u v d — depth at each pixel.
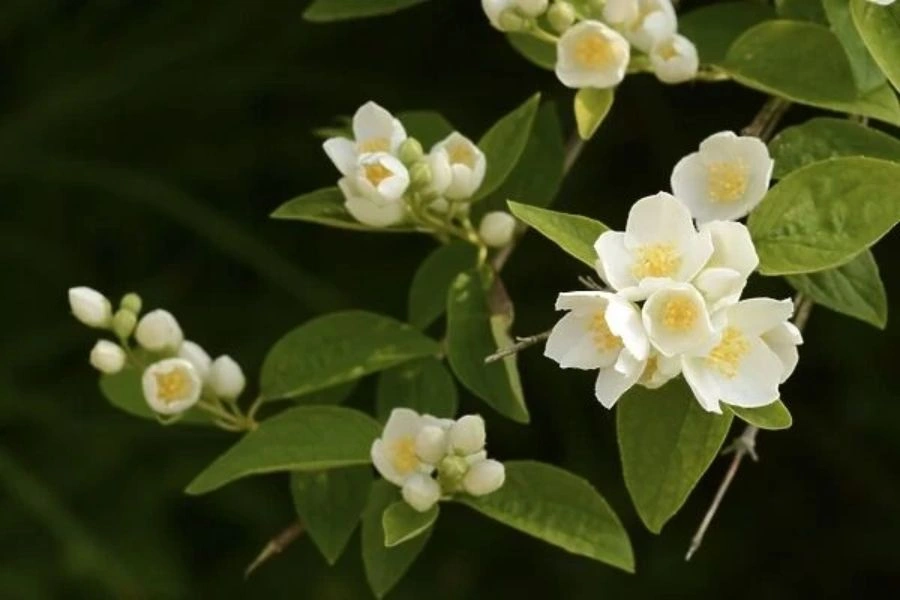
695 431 1.14
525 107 1.23
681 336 1.12
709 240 1.13
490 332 1.22
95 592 1.51
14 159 1.54
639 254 1.13
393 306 1.54
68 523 1.48
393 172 1.20
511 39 1.24
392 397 1.24
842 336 1.52
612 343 1.13
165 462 1.53
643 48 1.22
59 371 1.54
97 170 1.53
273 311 1.54
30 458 1.52
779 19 1.23
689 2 1.41
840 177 1.15
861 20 1.17
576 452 1.54
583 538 1.18
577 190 1.52
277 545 1.23
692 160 1.18
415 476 1.18
